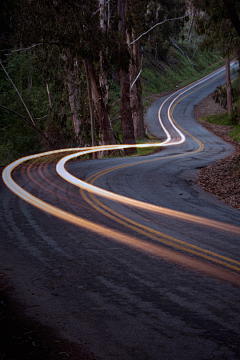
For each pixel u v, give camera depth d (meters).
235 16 15.42
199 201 10.97
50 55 28.27
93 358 2.89
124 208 9.25
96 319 3.53
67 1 24.34
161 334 3.28
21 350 2.97
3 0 22.75
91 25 24.44
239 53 24.34
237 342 3.17
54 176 15.19
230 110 52.38
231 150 30.94
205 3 18.02
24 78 41.94
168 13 47.31
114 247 6.02
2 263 5.11
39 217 8.05
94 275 4.73
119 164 20.20
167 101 67.31
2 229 7.02
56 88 29.92
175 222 8.01
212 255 5.75
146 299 4.02
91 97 27.67
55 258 5.38
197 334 3.29
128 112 31.67
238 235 7.16
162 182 14.36
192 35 105.44
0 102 39.31
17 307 3.74
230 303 3.97
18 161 24.70
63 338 3.18
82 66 29.17
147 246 6.12
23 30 23.77
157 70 80.94
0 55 32.62
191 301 3.99
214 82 81.00
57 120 31.05
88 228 7.19
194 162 21.75
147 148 34.62
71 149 32.19
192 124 51.94
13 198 10.27
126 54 26.66
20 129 39.16
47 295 4.06
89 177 14.94
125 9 30.56
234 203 10.87
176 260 5.44
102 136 30.06
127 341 3.15
